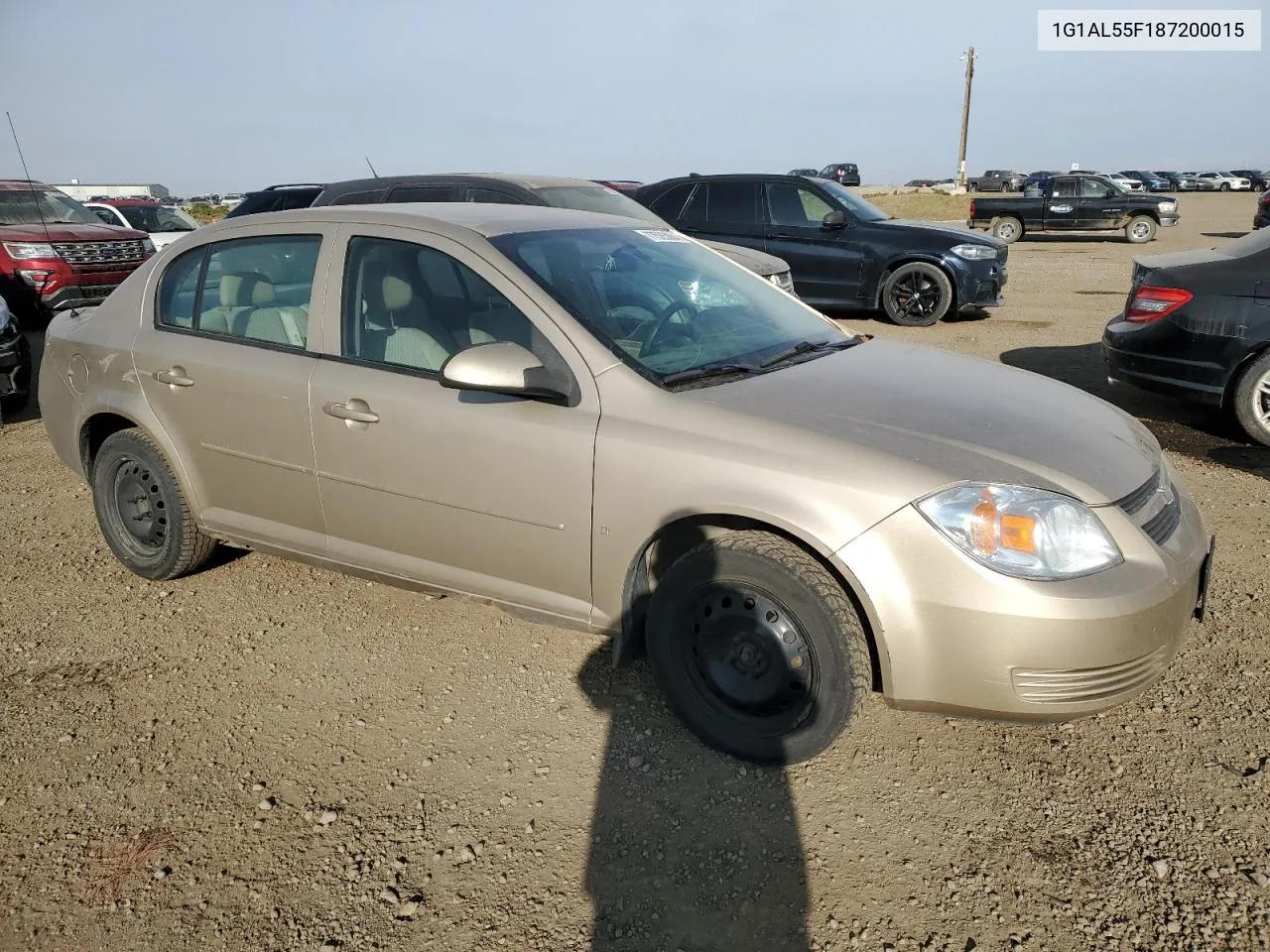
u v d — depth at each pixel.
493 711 3.27
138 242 12.31
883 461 2.65
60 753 3.11
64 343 4.33
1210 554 3.01
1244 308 5.78
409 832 2.70
